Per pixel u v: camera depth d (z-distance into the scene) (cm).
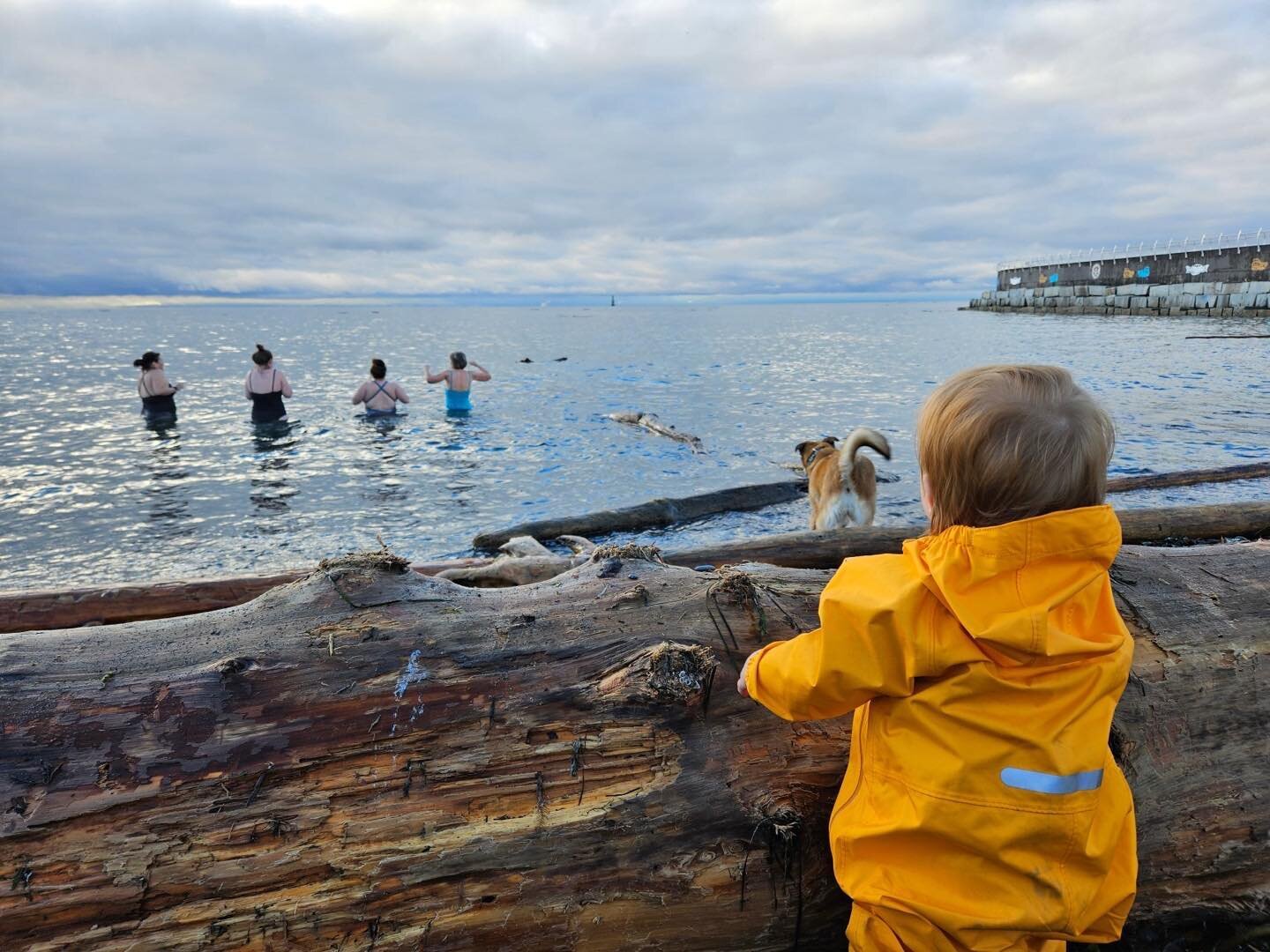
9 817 158
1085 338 3522
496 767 180
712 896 181
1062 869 140
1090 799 140
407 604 209
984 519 147
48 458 1045
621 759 185
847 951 193
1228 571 249
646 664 193
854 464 721
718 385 1884
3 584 597
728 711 195
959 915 140
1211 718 215
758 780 190
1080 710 139
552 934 172
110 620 392
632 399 1622
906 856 148
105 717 173
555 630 205
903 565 149
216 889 161
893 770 148
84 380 2034
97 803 162
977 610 138
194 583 407
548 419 1359
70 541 703
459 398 1424
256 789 169
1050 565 140
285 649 192
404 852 168
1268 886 216
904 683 142
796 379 2020
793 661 154
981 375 154
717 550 479
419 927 166
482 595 221
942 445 151
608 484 916
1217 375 1886
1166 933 212
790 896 186
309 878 164
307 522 762
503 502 839
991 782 138
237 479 936
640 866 178
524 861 173
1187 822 210
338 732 179
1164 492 812
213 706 178
